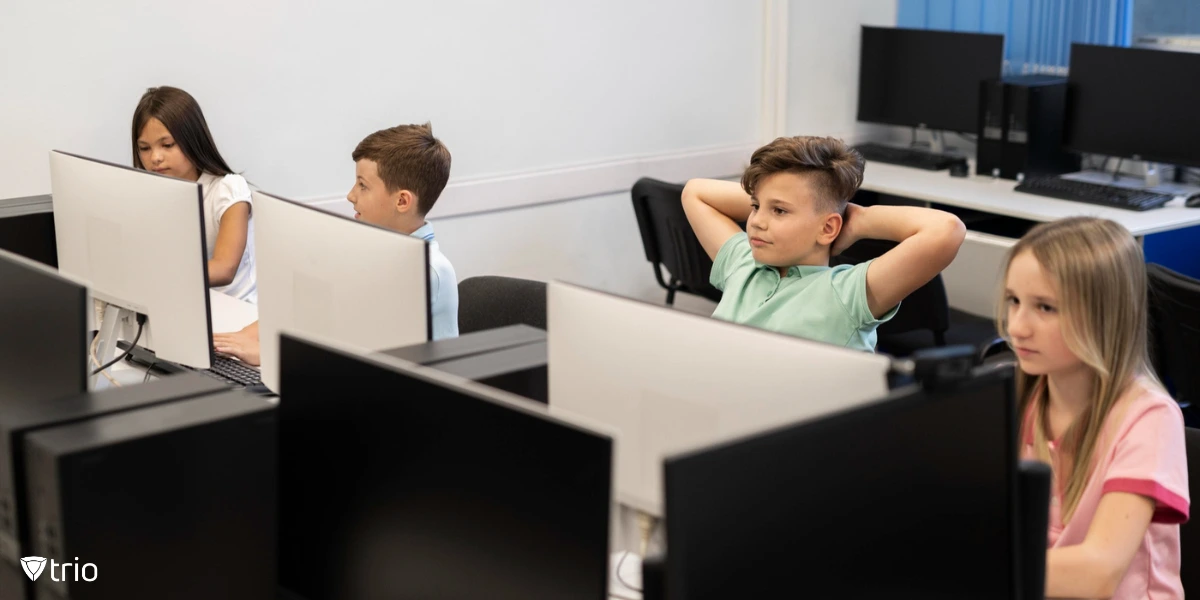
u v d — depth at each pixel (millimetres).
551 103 4051
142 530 1141
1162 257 3557
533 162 4062
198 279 1938
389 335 1599
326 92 3551
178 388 1271
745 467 866
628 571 1440
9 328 1535
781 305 1877
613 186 4277
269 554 1240
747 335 1167
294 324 1762
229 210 2771
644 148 4348
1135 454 1334
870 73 4680
